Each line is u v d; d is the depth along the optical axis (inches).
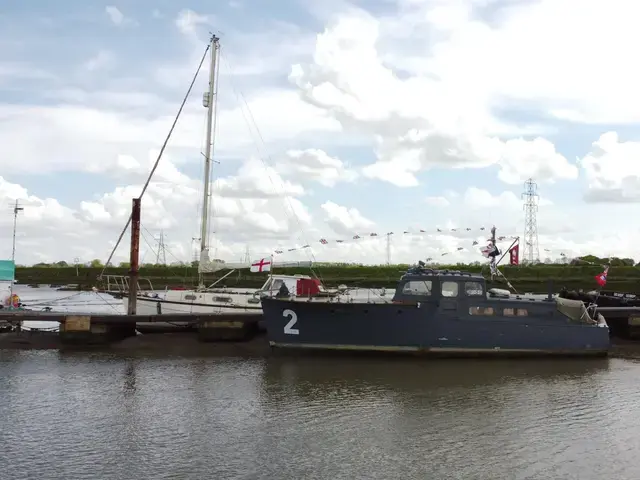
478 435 576.4
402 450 535.2
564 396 719.1
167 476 477.7
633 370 866.8
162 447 538.9
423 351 922.7
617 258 2635.3
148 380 783.7
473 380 796.0
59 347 997.2
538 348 935.7
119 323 1034.1
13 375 807.1
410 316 915.4
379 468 495.2
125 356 936.3
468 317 922.7
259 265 1221.1
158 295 1195.3
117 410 649.0
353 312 916.6
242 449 534.9
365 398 703.1
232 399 695.7
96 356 935.7
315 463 504.7
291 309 928.3
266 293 1172.5
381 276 2361.0
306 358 922.7
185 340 1043.3
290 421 614.5
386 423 609.9
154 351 972.6
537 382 788.0
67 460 509.0
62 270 3139.8
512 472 490.3
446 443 553.9
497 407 670.5
